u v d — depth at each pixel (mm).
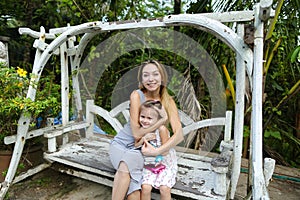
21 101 1830
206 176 1785
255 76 1338
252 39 1361
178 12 2848
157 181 1558
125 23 1751
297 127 2762
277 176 2275
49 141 2133
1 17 3678
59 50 2258
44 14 3514
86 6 3094
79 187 2158
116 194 1553
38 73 1951
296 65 2508
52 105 2045
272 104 2729
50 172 2400
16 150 1939
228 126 2027
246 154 2637
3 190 1903
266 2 1172
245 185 2133
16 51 3668
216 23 1476
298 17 2270
